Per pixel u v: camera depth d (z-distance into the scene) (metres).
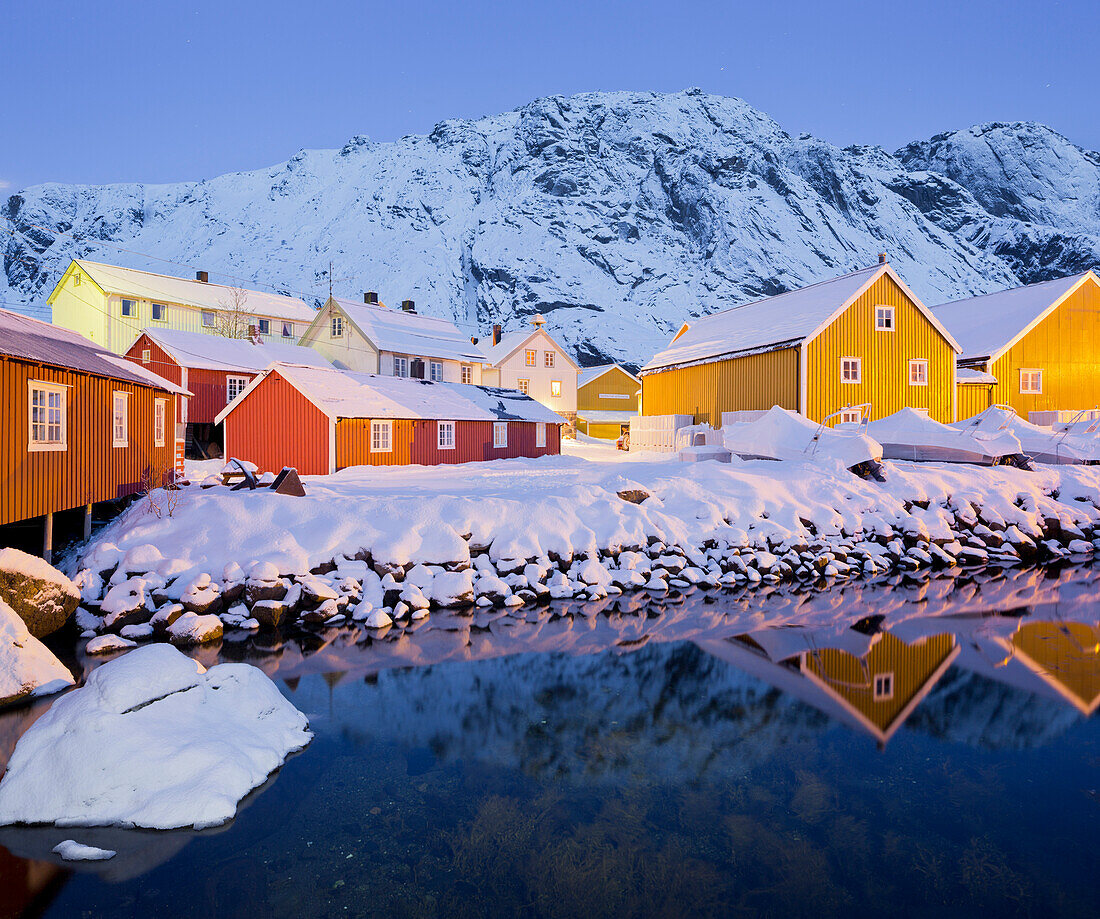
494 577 14.38
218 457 36.09
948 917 5.01
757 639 11.93
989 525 20.41
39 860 5.62
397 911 5.05
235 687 7.83
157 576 12.38
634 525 16.94
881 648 11.46
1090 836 6.08
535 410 37.56
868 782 7.03
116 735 6.56
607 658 10.88
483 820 6.27
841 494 19.92
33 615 10.65
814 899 5.21
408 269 188.00
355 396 28.36
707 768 7.29
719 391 36.56
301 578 13.07
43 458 12.39
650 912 5.05
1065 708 8.97
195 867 5.54
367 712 8.73
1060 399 36.81
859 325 31.38
